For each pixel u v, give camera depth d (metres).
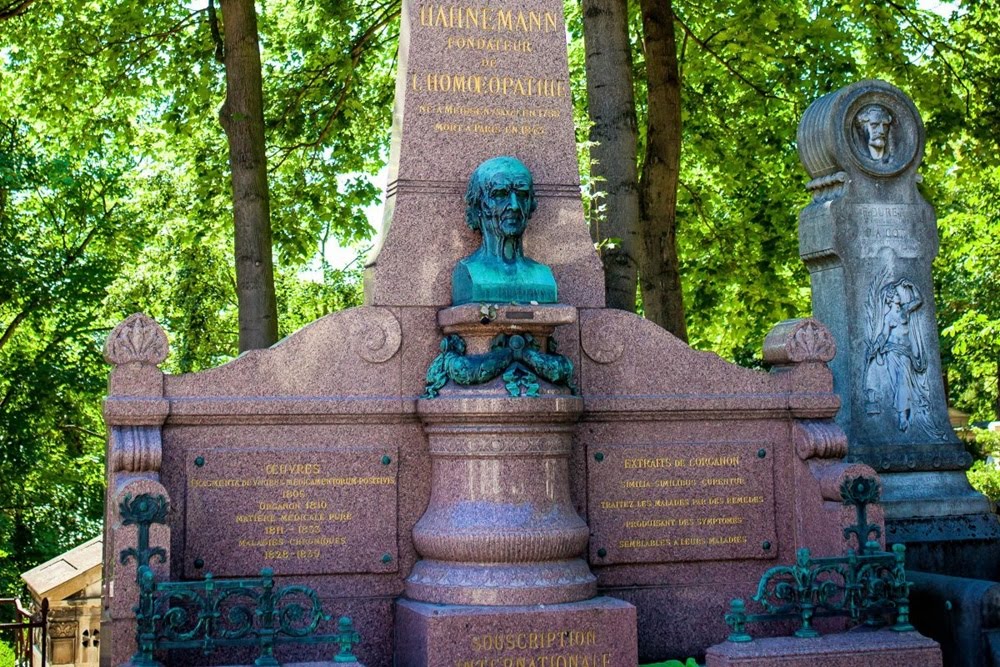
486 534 7.79
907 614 8.10
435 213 8.78
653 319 15.72
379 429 8.40
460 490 8.02
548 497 8.02
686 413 9.05
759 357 25.20
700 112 18.44
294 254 17.56
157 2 16.19
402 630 7.97
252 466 8.11
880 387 10.73
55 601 14.01
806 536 9.04
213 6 15.45
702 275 19.11
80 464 22.77
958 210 25.19
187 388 8.03
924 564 10.16
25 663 13.70
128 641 7.18
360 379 8.41
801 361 9.34
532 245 9.01
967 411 35.19
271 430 8.20
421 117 8.91
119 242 23.39
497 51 9.12
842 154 10.92
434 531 8.00
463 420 7.97
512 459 7.98
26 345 22.91
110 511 7.72
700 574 8.97
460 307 8.18
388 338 8.49
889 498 10.42
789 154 18.36
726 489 9.08
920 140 11.12
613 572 8.81
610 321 9.03
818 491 8.95
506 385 8.00
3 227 20.69
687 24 17.89
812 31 16.69
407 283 8.62
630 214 12.79
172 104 16.86
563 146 9.17
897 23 16.42
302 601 8.13
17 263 20.58
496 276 8.33
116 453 7.61
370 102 17.67
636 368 9.05
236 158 13.59
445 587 7.83
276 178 17.50
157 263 23.52
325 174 17.42
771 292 18.80
